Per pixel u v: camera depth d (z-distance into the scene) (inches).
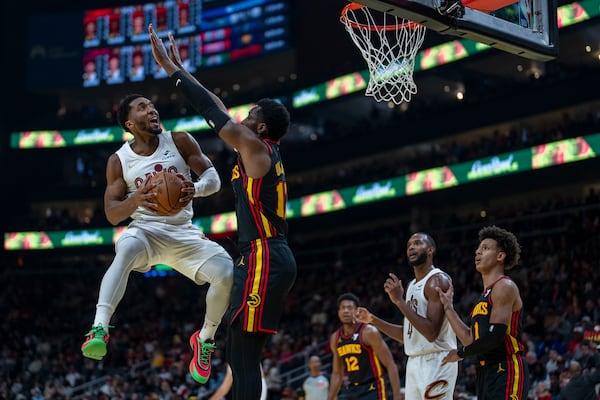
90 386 847.1
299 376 692.7
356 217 1090.1
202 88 182.2
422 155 1074.1
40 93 1373.0
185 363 802.2
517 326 223.8
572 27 833.5
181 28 1282.0
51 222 1243.8
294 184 1141.1
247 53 1238.9
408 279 884.6
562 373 484.4
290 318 926.4
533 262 799.1
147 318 1064.8
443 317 255.3
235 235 1144.2
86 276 1213.7
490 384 222.8
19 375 888.9
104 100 1416.1
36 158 1337.4
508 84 1029.8
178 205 183.5
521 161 881.5
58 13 1325.0
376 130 1074.7
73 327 1081.4
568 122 891.4
